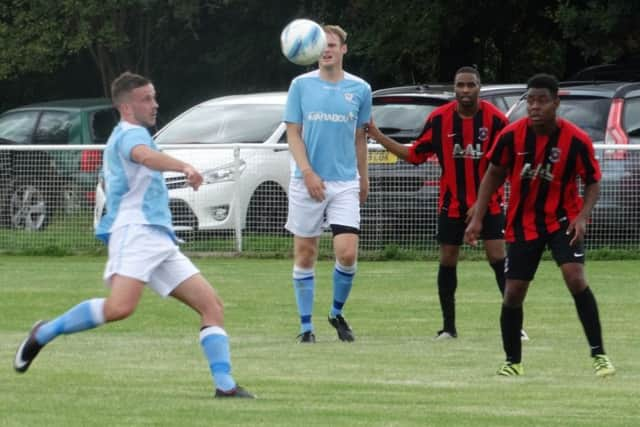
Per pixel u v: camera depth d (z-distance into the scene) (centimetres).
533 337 2309
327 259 3706
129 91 1641
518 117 3453
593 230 3588
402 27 5494
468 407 1619
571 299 2834
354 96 2250
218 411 1570
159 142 3897
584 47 5022
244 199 3697
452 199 2323
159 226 1642
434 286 3080
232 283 3141
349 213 2256
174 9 5647
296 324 2491
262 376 1870
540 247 1908
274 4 5916
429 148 2361
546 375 1892
